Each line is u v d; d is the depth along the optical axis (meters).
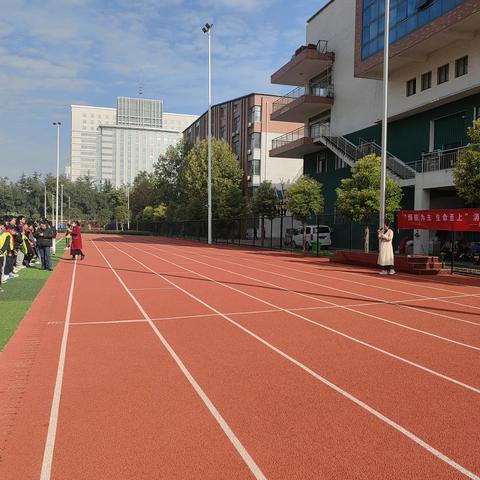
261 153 56.56
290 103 40.84
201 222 52.41
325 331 7.95
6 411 4.62
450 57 26.14
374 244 31.03
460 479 3.41
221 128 65.56
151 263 21.19
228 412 4.57
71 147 161.12
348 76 36.88
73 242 22.84
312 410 4.62
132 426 4.27
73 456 3.74
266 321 8.73
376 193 22.62
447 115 26.77
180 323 8.54
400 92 30.44
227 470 3.52
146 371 5.81
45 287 13.03
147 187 90.00
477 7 21.64
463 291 12.91
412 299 11.44
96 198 129.12
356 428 4.23
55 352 6.65
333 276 16.33
